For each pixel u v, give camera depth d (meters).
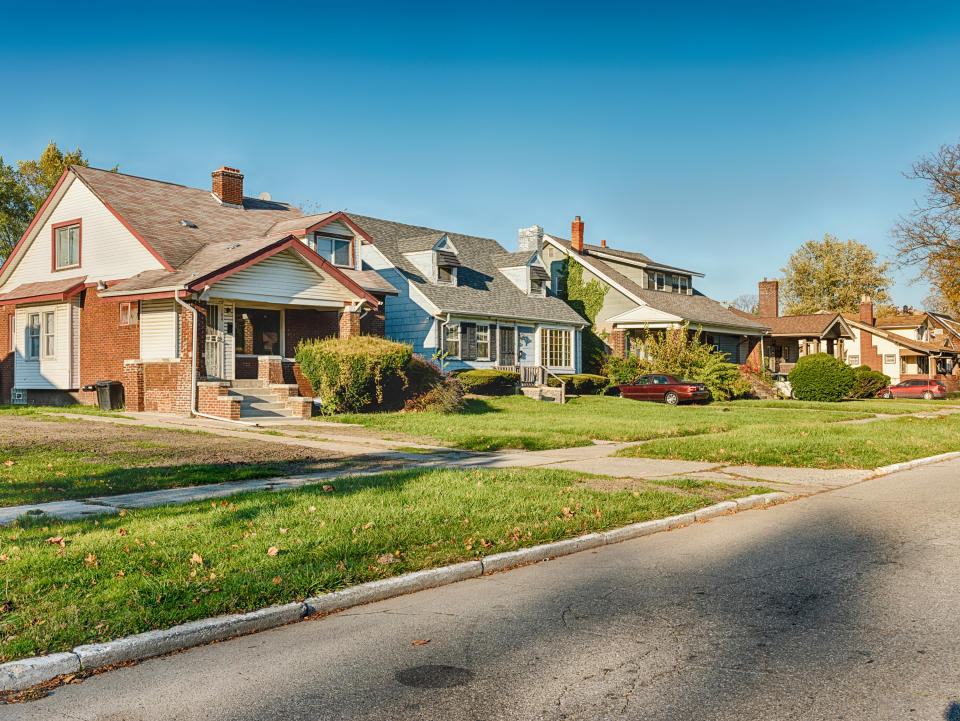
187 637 5.23
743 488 11.38
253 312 24.48
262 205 31.42
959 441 17.75
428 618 5.81
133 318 23.55
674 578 6.85
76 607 5.47
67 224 26.73
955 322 69.31
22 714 4.22
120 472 11.41
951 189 44.03
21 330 27.38
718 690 4.44
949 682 4.52
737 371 37.31
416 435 17.34
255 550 7.00
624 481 11.60
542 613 5.90
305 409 21.38
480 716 4.14
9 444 14.09
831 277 84.25
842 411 30.27
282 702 4.34
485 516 8.59
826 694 4.38
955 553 7.58
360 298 25.41
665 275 47.06
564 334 38.81
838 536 8.42
